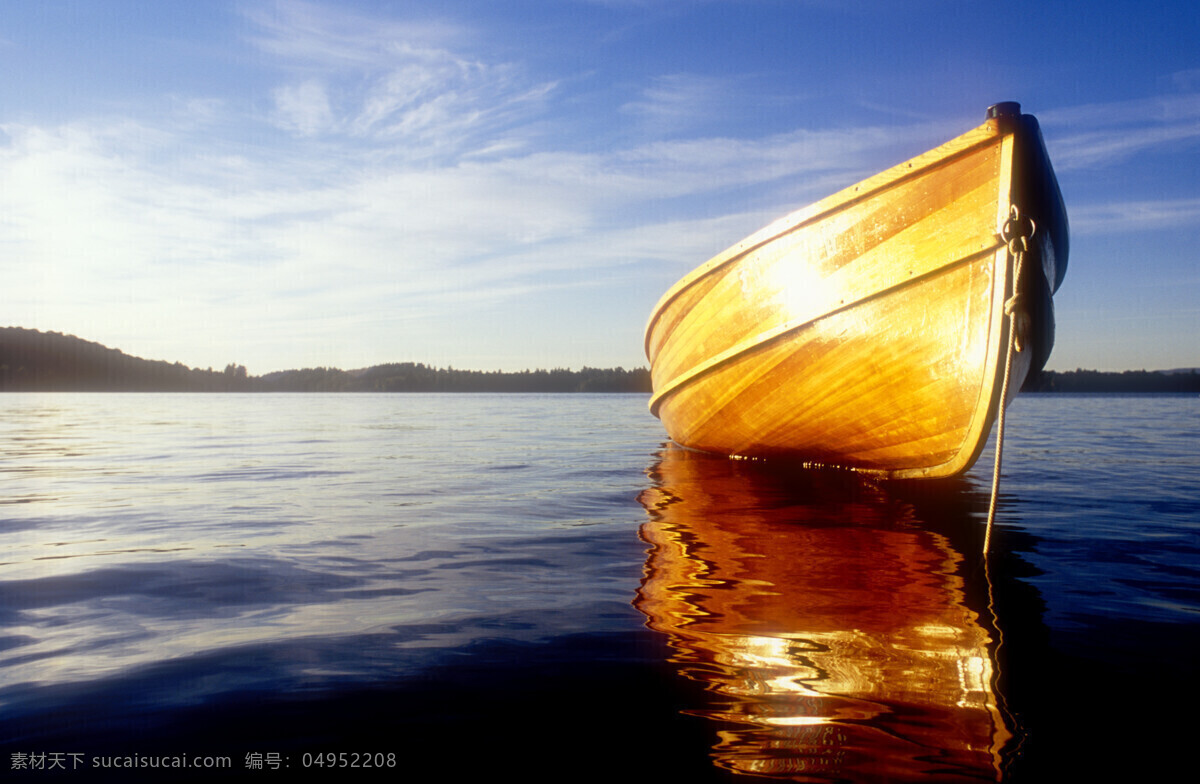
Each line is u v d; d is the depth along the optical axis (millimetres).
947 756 1694
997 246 4633
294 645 2428
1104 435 13172
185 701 1995
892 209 5113
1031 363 5723
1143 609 2771
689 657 2301
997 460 3666
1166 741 1757
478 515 5000
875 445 6082
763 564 3533
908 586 3115
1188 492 6035
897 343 5293
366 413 25469
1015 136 4488
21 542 4070
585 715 1911
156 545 4000
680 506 5355
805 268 5742
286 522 4723
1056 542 4035
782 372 6195
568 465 8320
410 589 3117
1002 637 2457
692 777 1618
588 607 2840
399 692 2055
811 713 1911
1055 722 1851
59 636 2510
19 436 13195
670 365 8438
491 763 1677
